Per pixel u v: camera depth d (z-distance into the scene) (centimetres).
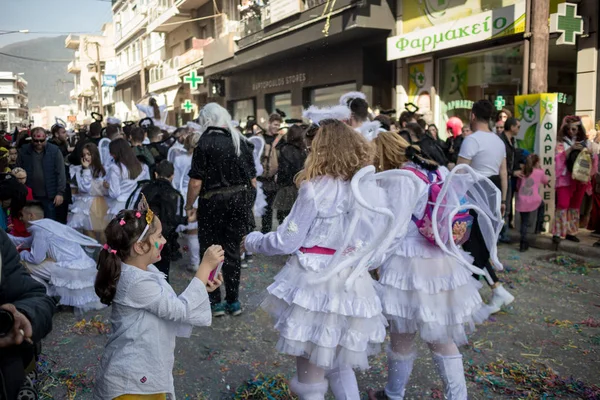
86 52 5712
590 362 385
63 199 734
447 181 283
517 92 1034
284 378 361
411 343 317
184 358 397
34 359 197
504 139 733
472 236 441
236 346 420
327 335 248
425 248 297
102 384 237
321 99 1683
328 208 255
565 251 695
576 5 821
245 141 498
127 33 4162
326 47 1549
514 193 792
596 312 485
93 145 629
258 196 723
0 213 463
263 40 1714
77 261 489
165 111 1764
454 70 1180
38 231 475
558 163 700
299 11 1498
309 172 259
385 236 247
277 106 1995
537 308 495
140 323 238
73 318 488
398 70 1317
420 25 1214
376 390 338
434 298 294
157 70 3353
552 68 1112
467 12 1093
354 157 256
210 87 2398
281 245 259
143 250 243
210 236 470
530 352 402
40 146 720
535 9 748
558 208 700
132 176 605
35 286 201
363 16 1252
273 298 268
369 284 266
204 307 250
